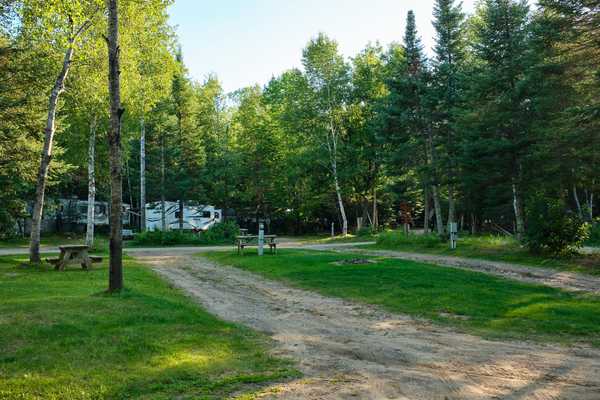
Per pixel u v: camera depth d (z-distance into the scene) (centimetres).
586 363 621
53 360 571
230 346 683
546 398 489
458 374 568
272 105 5834
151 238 3416
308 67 4138
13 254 2317
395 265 1627
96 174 3938
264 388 511
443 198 4328
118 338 669
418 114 2942
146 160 4300
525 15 2298
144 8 1866
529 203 2112
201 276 1559
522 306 995
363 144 4438
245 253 2275
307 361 621
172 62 2566
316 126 4278
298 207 5516
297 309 1010
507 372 579
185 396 483
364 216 4834
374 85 4225
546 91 2055
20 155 2052
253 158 4972
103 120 2667
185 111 4225
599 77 1836
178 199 4375
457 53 2928
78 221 4944
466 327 841
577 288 1246
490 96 2389
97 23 1831
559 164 1933
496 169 2364
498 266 1705
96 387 496
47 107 2053
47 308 827
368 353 665
